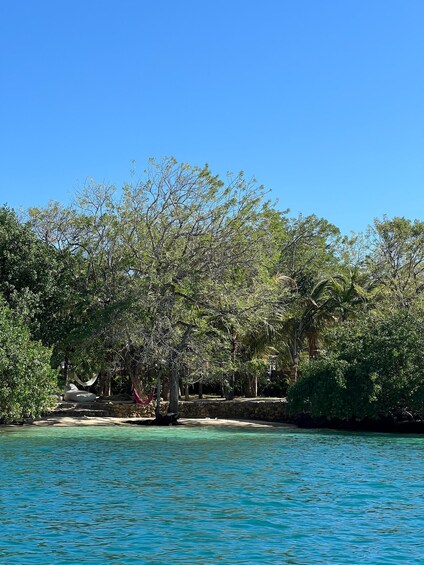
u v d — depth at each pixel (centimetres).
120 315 3847
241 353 5034
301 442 3019
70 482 1828
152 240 4025
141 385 4425
